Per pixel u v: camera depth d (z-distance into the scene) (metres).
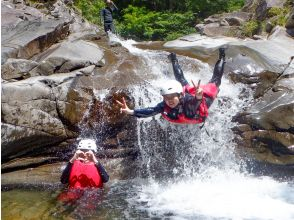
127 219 4.75
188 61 8.39
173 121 5.46
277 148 6.93
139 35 18.11
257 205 5.28
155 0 19.64
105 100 6.88
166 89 5.27
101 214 4.90
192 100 5.37
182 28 18.09
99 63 7.76
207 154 7.06
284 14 11.98
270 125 7.00
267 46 9.53
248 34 12.30
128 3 19.64
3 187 5.90
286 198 5.55
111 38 10.98
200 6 19.08
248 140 7.09
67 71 7.46
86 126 6.80
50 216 4.79
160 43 11.30
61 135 6.65
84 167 5.95
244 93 7.73
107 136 6.93
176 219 4.79
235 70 8.05
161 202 5.38
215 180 6.37
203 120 5.52
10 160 6.48
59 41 9.32
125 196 5.59
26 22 9.52
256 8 13.47
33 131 6.38
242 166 6.88
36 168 6.62
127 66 7.82
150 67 7.96
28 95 6.38
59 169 6.61
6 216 4.74
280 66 8.29
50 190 5.79
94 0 16.36
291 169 6.80
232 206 5.25
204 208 5.18
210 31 12.87
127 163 6.83
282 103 7.15
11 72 7.16
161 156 7.03
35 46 8.41
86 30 10.27
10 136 6.14
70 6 13.75
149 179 6.42
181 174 6.63
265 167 6.85
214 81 5.79
